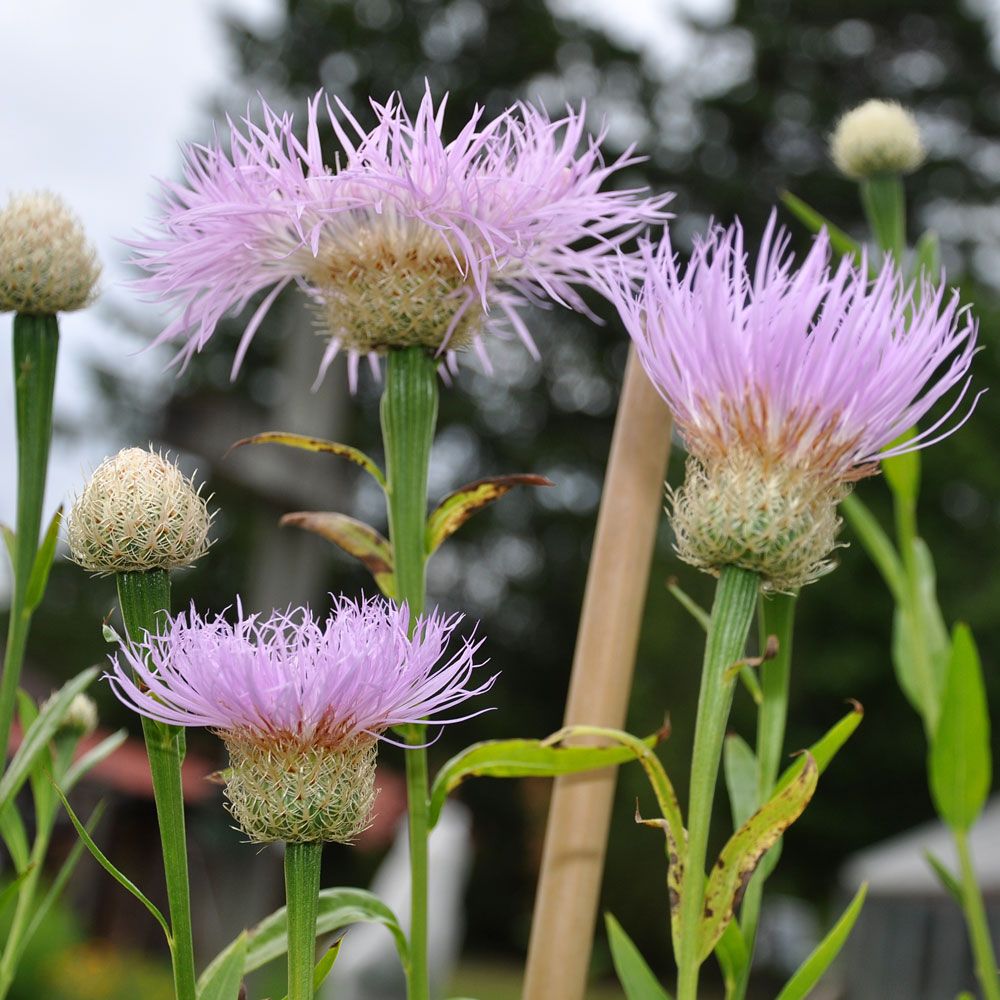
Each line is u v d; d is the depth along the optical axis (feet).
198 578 34.24
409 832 2.31
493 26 43.27
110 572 2.15
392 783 27.12
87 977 17.89
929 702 2.83
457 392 41.93
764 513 2.14
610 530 2.45
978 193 43.06
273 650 2.09
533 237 2.33
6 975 2.41
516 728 42.09
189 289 2.41
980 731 2.69
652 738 2.21
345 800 2.09
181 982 2.14
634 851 32.99
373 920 2.29
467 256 2.28
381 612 2.11
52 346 2.46
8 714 2.41
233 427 8.48
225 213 2.34
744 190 41.57
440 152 2.29
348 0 42.01
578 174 2.35
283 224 2.37
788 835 35.04
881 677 33.09
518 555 44.21
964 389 2.14
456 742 41.47
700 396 2.16
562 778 2.43
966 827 2.71
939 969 17.39
